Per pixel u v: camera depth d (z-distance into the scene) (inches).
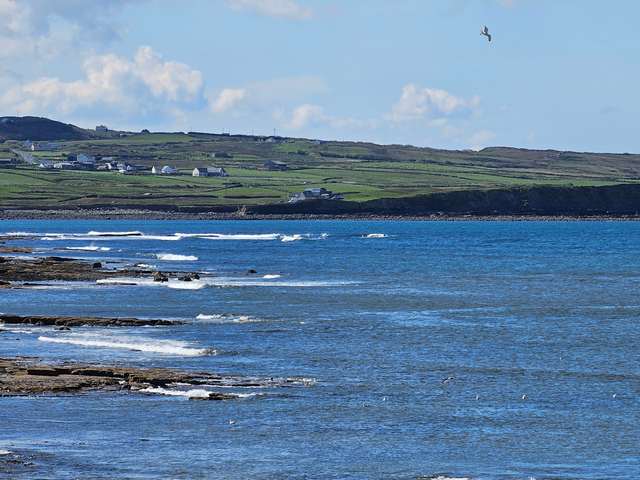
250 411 4227.4
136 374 4776.1
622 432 4003.4
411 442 3828.7
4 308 7775.6
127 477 3326.8
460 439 3880.4
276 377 4955.7
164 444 3720.5
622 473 3476.9
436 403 4456.2
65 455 3553.2
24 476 3304.6
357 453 3671.3
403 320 7308.1
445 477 3400.6
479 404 4453.7
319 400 4461.1
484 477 3415.4
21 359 5221.5
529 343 6215.6
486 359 5605.3
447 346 6067.9
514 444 3818.9
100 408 4195.4
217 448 3690.9
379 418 4168.3
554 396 4623.5
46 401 4284.0
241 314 7559.1
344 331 6648.6
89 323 6678.2
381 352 5792.3
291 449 3705.7
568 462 3602.4
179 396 4429.1
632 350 5944.9
